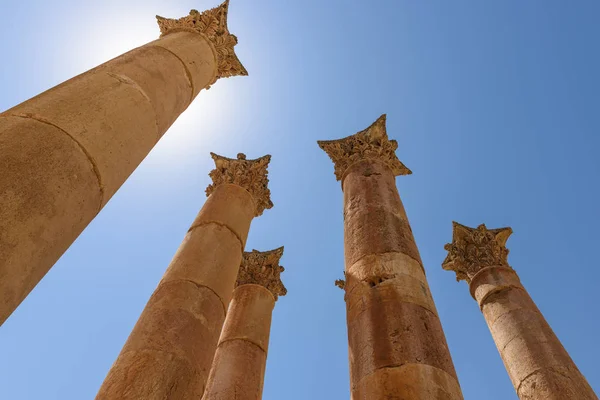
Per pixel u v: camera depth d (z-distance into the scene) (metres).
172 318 9.84
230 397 14.12
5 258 5.08
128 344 9.31
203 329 10.13
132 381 8.30
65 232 6.05
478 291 18.52
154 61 10.11
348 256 11.48
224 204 14.52
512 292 17.59
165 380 8.52
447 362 8.39
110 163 7.07
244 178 16.05
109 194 7.07
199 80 11.81
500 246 20.06
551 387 13.29
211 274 11.62
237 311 17.67
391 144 16.16
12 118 6.28
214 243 12.76
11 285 5.14
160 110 9.16
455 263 20.17
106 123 7.36
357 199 13.28
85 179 6.49
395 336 8.59
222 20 14.34
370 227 11.77
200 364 9.42
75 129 6.74
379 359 8.24
